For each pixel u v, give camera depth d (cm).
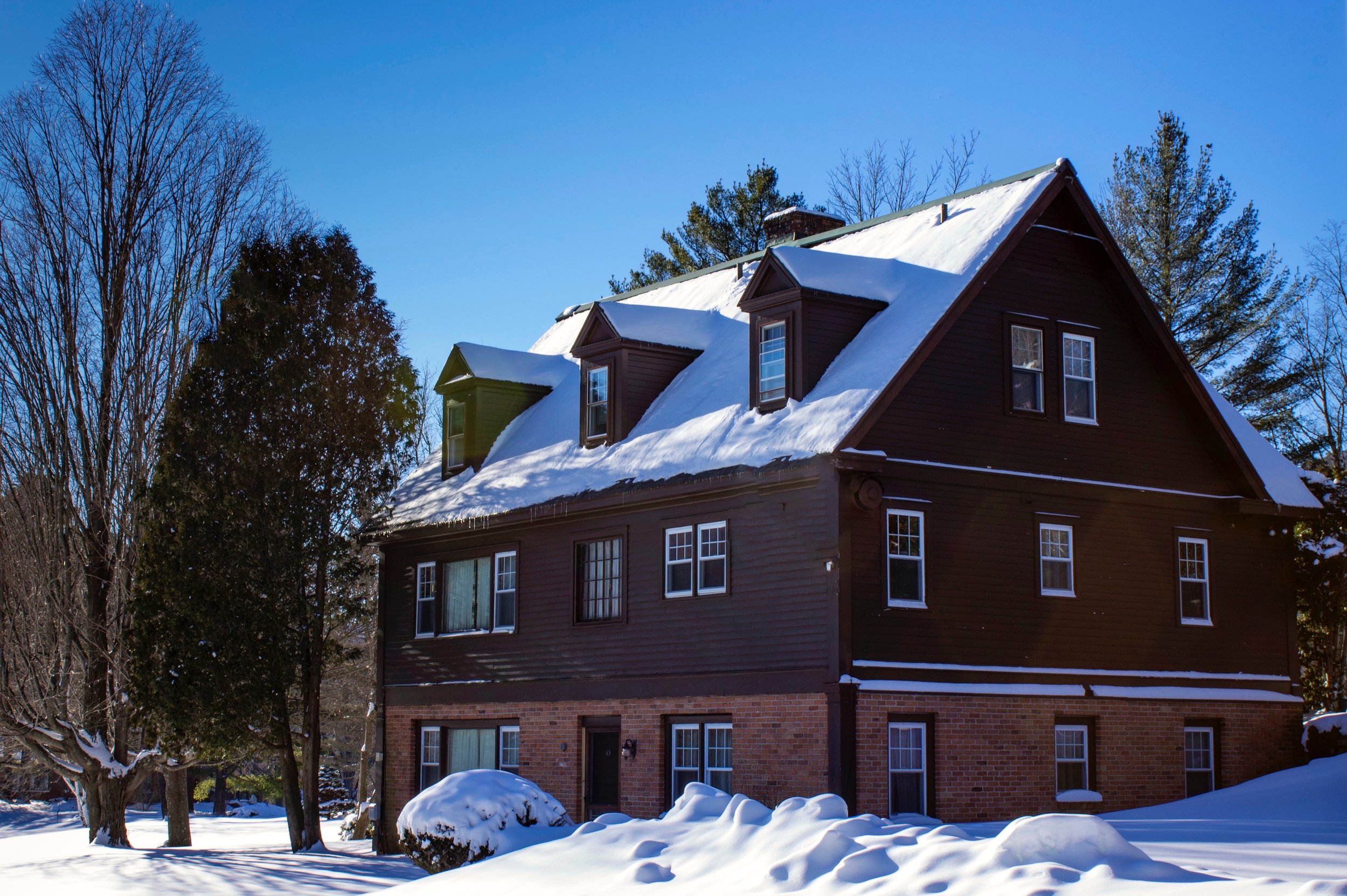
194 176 3322
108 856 2962
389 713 3014
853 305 2280
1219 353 4269
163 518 2720
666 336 2636
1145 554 2425
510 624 2727
